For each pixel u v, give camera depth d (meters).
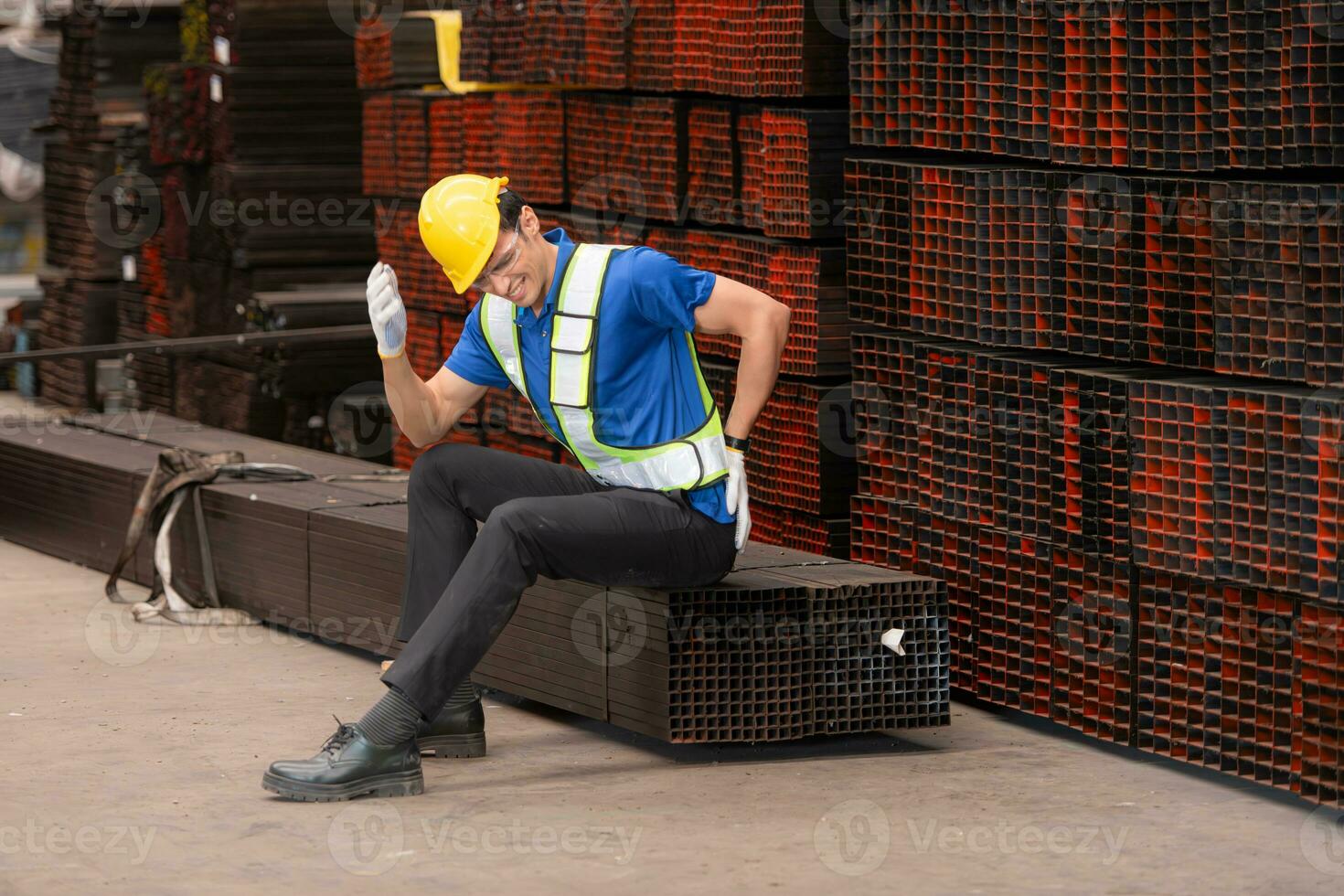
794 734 6.54
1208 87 6.06
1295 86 5.71
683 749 6.73
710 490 6.29
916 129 7.27
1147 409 6.27
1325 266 5.63
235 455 9.21
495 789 6.19
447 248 6.15
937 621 6.67
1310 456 5.69
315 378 11.62
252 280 12.01
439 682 6.08
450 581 6.29
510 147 9.81
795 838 5.62
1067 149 6.61
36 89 17.95
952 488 7.20
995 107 6.91
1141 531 6.33
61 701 7.34
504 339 6.43
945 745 6.79
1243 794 6.14
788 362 8.09
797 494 8.15
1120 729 6.53
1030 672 6.96
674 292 6.18
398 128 10.81
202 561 8.99
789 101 8.38
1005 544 7.05
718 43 8.30
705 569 6.32
